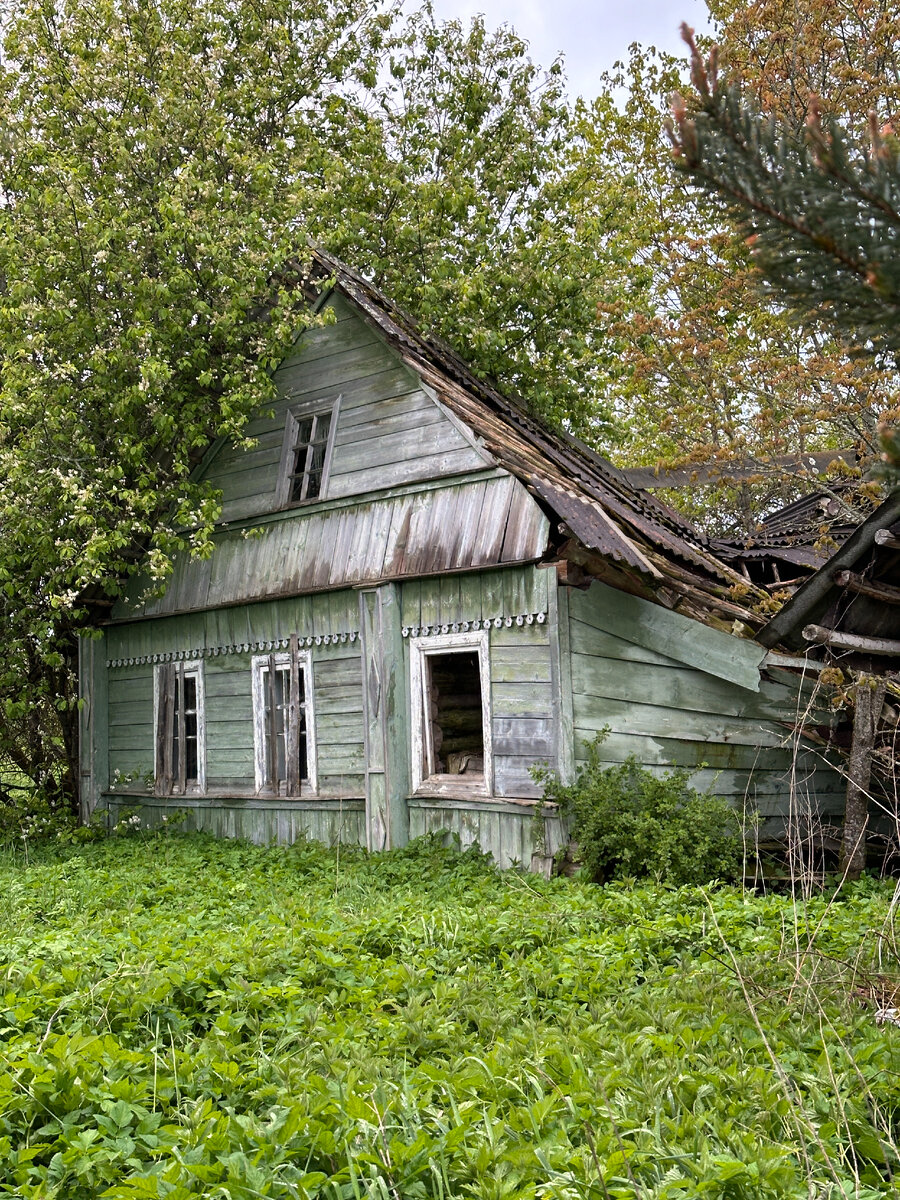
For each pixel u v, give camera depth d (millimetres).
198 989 5703
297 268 14648
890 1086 4570
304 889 9992
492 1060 4715
